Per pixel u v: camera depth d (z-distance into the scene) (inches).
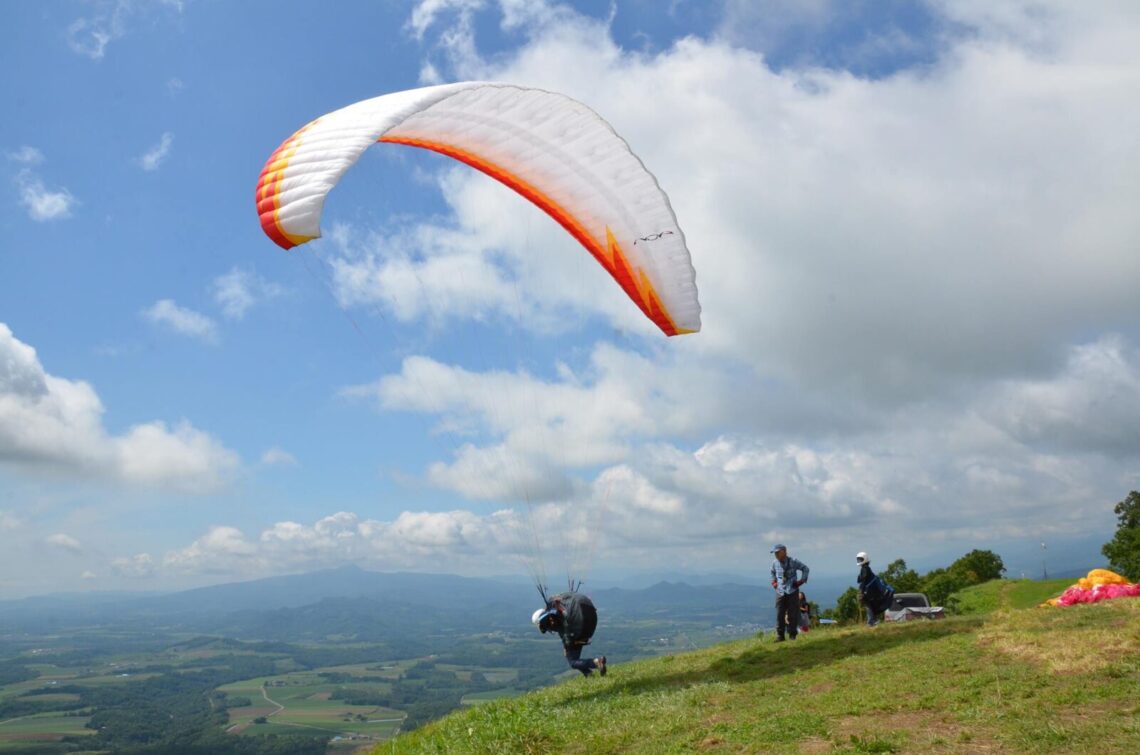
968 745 301.7
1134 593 703.7
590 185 601.3
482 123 566.3
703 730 375.6
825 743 328.8
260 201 488.7
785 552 665.0
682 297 623.8
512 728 436.1
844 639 593.9
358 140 479.8
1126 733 289.0
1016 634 488.1
